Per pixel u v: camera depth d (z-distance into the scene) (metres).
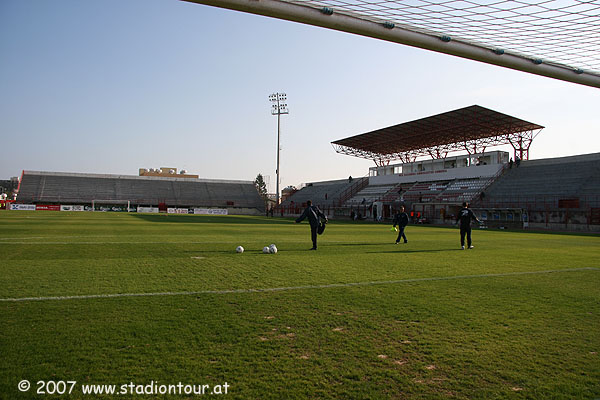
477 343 4.58
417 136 53.06
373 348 4.37
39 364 3.77
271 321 5.25
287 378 3.60
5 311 5.45
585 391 3.49
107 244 14.29
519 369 3.90
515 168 46.22
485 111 40.81
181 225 29.05
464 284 7.98
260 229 26.33
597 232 31.81
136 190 80.75
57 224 26.27
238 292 6.90
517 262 11.52
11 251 11.83
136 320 5.16
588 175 38.38
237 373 3.68
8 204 63.41
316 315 5.57
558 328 5.16
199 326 4.97
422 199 50.81
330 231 26.47
